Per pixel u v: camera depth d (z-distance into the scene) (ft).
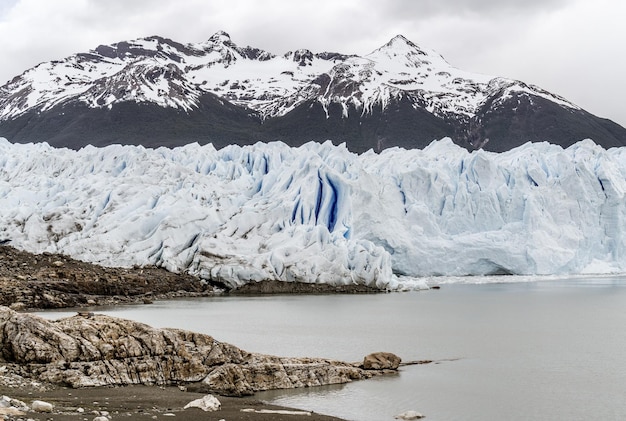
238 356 97.66
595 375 110.93
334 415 84.12
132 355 90.68
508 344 138.51
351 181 276.41
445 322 167.73
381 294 228.84
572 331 156.87
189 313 172.76
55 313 161.68
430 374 109.09
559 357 125.29
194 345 96.12
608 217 305.32
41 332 87.81
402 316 177.06
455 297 224.94
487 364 118.32
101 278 200.75
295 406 86.58
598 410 91.09
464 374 110.22
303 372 98.37
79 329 90.12
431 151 364.79
